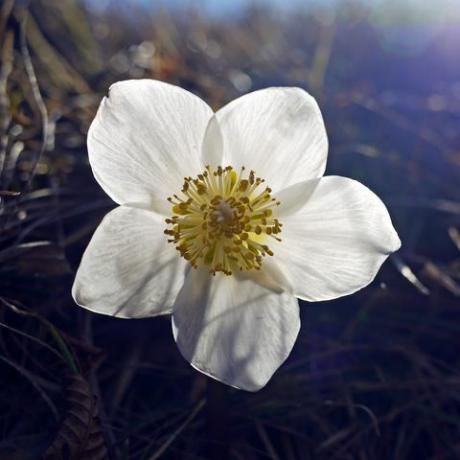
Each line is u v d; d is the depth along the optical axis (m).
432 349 0.24
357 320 0.24
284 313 0.20
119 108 0.19
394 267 0.26
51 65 0.31
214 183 0.20
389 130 0.33
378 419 0.22
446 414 0.22
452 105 0.35
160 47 0.34
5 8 0.27
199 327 0.19
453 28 0.44
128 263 0.19
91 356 0.21
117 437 0.20
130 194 0.19
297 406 0.21
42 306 0.22
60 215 0.24
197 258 0.20
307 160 0.20
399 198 0.29
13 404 0.20
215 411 0.20
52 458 0.18
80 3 0.37
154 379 0.23
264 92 0.20
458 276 0.26
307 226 0.20
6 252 0.21
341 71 0.41
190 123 0.20
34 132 0.26
